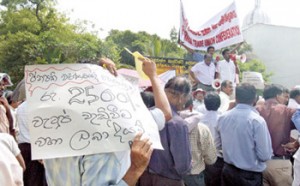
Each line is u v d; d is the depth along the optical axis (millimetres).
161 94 2277
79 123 1431
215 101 4352
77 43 24188
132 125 1478
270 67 29562
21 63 25359
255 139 3652
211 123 4324
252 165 3693
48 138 1408
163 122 2203
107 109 1479
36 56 24844
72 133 1417
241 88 3781
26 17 30500
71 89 1507
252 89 3768
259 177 3758
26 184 3990
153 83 2303
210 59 8992
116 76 1701
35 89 1508
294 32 28656
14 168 1744
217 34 9234
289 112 4145
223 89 6211
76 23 31250
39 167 4016
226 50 9180
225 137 3852
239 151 3732
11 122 3758
